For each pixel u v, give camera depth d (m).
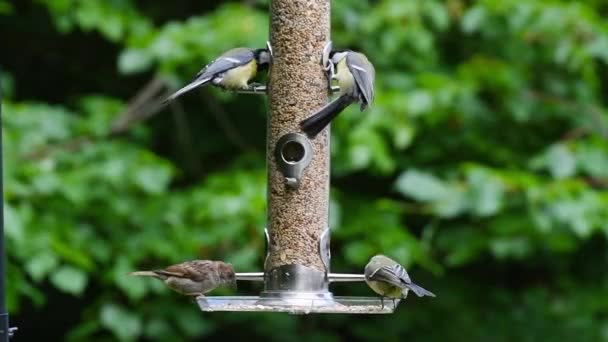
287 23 10.62
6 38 17.31
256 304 9.78
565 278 16.64
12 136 14.48
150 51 14.48
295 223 10.46
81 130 15.05
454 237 15.38
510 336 16.34
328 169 10.62
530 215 14.53
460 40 16.08
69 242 14.41
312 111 10.56
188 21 15.84
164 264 14.77
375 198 16.05
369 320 16.69
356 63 10.23
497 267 17.02
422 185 14.52
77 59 17.28
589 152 14.88
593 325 16.20
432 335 16.55
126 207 14.73
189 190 15.22
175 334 15.56
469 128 15.57
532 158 15.44
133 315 15.10
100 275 15.02
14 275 14.06
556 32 14.94
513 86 15.10
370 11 15.25
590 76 15.46
